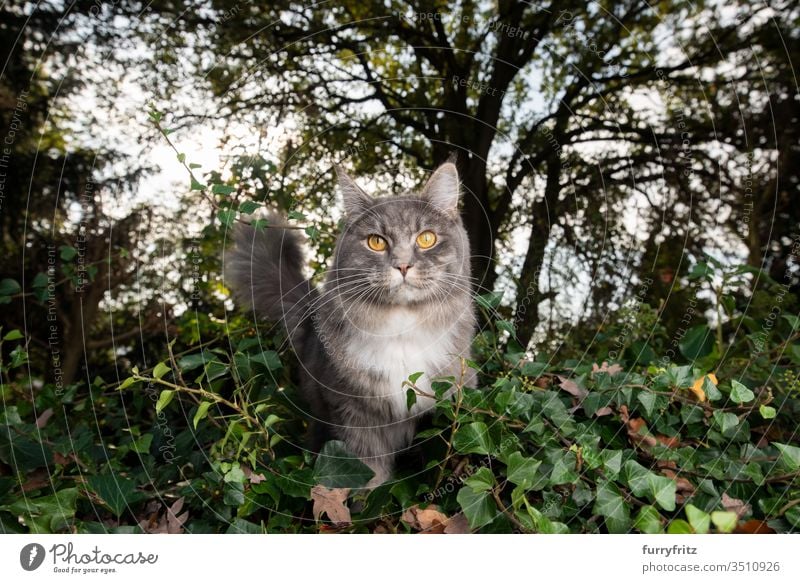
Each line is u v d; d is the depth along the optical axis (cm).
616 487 189
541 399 234
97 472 231
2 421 213
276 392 268
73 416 285
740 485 207
